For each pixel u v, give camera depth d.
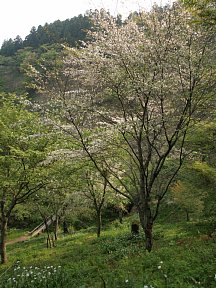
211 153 14.46
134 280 8.52
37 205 22.73
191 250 10.33
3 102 16.97
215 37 10.82
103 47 11.20
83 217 34.69
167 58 10.72
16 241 31.64
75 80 12.59
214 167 15.44
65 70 12.30
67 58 12.16
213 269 8.09
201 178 15.75
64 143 15.48
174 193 20.56
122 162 14.27
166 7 10.91
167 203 23.25
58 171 15.85
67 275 10.68
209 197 15.83
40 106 13.48
